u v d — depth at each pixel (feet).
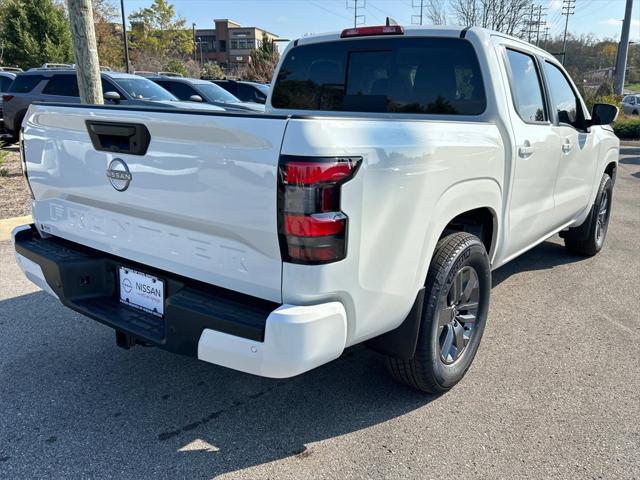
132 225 8.71
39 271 9.84
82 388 10.32
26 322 13.07
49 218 10.43
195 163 7.42
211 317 7.24
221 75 168.14
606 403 9.99
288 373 6.95
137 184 8.24
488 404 9.93
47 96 38.47
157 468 8.16
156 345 8.10
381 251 7.63
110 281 9.61
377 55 12.73
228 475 8.04
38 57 96.27
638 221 25.49
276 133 6.68
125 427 9.14
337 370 11.09
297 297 6.95
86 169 9.07
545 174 13.21
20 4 96.27
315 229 6.67
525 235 13.08
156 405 9.80
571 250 19.26
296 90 14.26
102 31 146.41
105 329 12.84
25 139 10.43
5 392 10.11
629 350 12.14
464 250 9.39
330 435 8.99
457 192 9.22
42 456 8.38
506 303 14.87
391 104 12.64
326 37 13.48
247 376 10.86
